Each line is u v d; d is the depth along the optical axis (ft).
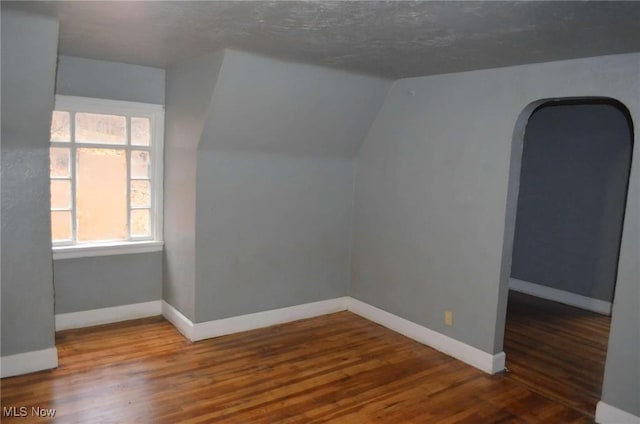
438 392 10.53
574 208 17.22
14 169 10.00
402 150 13.57
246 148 12.91
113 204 13.80
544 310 16.72
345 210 15.38
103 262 13.66
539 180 18.19
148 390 10.12
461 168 11.99
